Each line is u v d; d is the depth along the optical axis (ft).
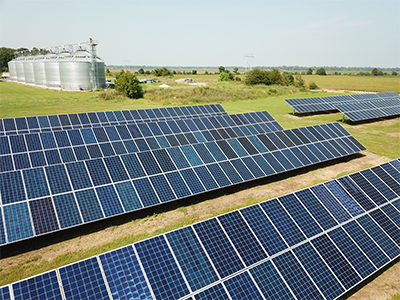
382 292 49.03
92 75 358.23
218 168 83.15
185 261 41.14
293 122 177.17
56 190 62.80
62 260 55.42
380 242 52.54
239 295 39.04
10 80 518.37
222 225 47.03
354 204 58.49
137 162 76.02
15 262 54.39
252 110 218.18
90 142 94.48
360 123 178.40
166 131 113.29
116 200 65.57
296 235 48.85
